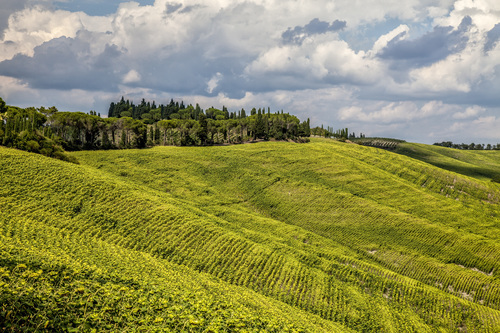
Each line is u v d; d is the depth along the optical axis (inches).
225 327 880.9
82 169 3189.0
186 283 1683.1
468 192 5467.5
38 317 694.5
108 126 5792.3
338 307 2265.0
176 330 802.2
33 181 2628.0
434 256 3459.6
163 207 2819.9
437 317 2475.4
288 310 1925.4
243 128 7426.2
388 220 3932.1
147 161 4790.8
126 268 1615.4
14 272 872.9
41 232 1951.3
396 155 6761.8
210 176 4682.6
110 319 791.7
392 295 2603.3
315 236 3523.6
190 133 6604.3
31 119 4121.6
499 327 2422.5
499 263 3358.8
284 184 4621.1
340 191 4530.0
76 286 909.2
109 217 2504.9
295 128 7564.0
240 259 2475.4
